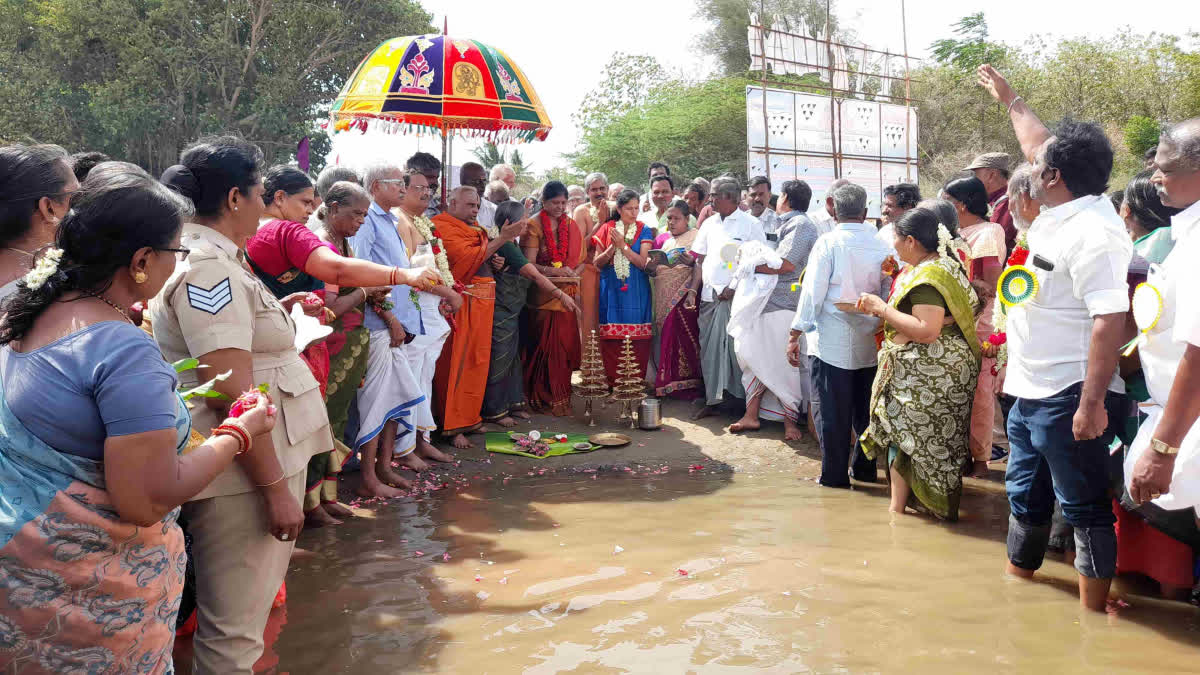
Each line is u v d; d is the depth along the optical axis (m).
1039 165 3.40
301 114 35.31
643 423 6.67
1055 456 3.46
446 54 5.87
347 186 4.30
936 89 34.06
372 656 3.06
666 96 35.50
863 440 4.94
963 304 4.51
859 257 5.16
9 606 1.70
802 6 32.22
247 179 2.52
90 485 1.76
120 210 1.78
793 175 11.88
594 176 7.97
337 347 4.52
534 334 7.17
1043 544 3.78
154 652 1.91
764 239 6.97
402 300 5.19
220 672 2.45
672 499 5.12
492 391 6.70
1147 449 2.77
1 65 33.53
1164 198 2.89
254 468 2.39
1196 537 3.46
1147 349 3.11
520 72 6.24
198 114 34.16
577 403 7.56
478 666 2.98
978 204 5.36
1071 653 3.09
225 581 2.45
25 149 2.20
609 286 7.44
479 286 6.21
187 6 33.34
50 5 32.47
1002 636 3.23
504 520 4.71
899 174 13.06
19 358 1.77
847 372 5.26
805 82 12.61
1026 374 3.52
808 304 5.26
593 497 5.16
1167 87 32.25
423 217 5.61
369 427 5.03
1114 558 3.40
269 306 2.60
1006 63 35.19
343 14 35.19
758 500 5.11
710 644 3.16
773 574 3.88
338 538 4.40
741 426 6.62
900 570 3.94
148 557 1.85
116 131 31.16
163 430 1.78
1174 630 3.29
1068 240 3.28
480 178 7.52
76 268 1.79
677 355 7.39
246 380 2.43
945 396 4.54
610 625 3.33
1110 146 3.31
